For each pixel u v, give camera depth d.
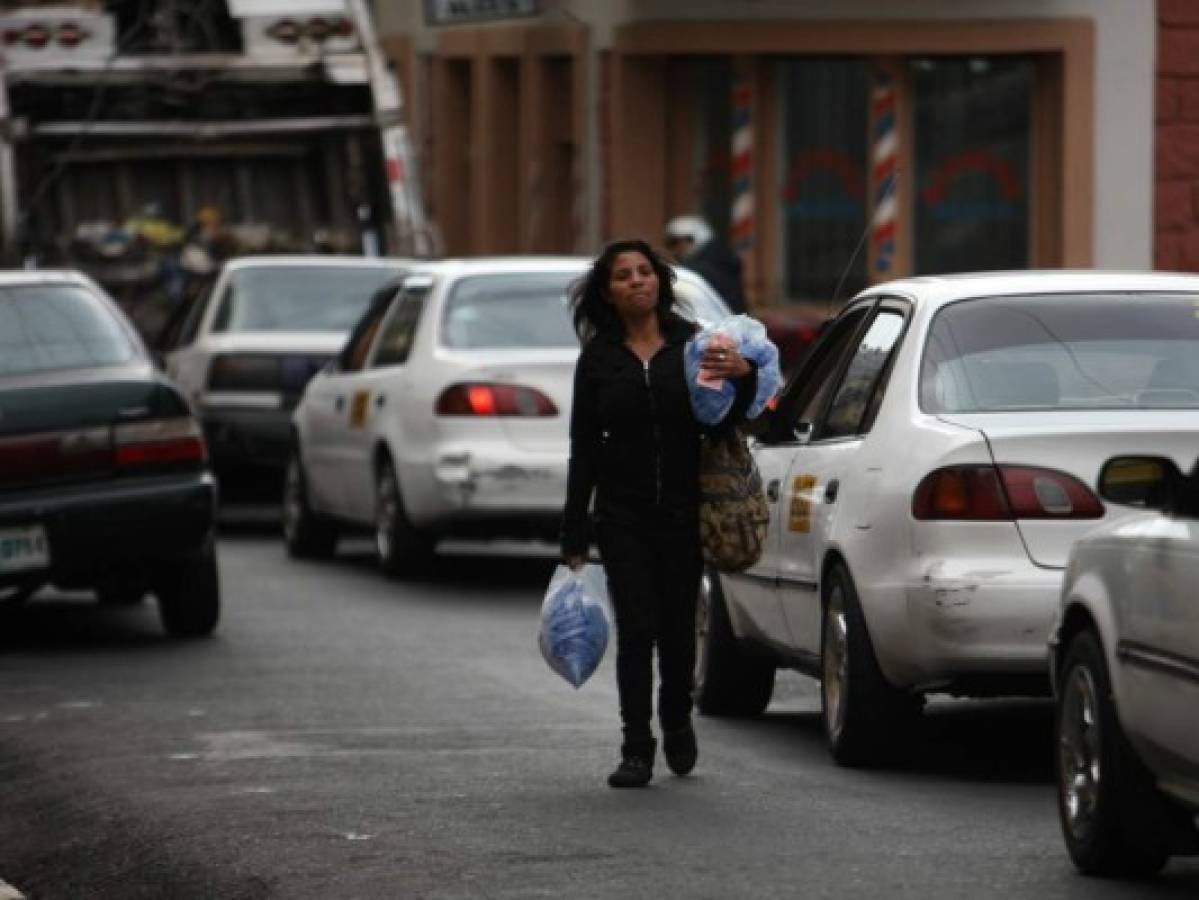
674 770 23.48
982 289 24.08
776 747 25.56
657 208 61.06
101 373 32.50
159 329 54.78
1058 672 19.67
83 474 32.06
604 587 23.14
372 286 48.97
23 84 54.06
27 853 22.31
